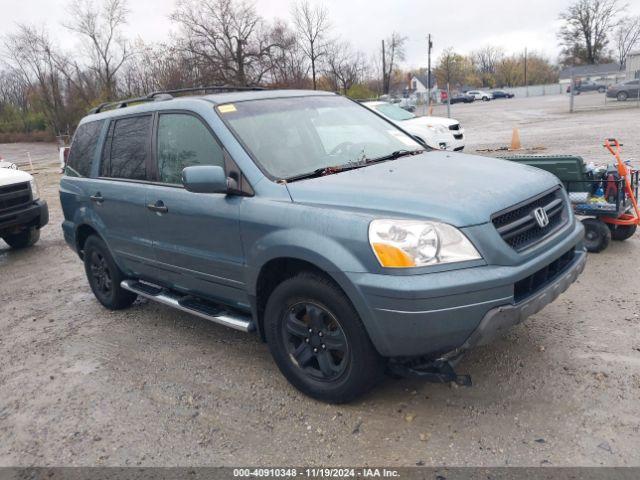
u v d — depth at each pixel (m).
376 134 4.61
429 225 3.00
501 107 45.22
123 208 4.79
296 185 3.59
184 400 3.81
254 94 4.46
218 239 3.90
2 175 8.44
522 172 3.74
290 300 3.54
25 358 4.79
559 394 3.43
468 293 2.94
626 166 6.06
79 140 5.73
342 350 3.37
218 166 3.68
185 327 5.08
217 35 44.03
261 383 3.93
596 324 4.31
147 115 4.69
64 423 3.70
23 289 6.84
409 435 3.20
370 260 3.05
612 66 72.75
